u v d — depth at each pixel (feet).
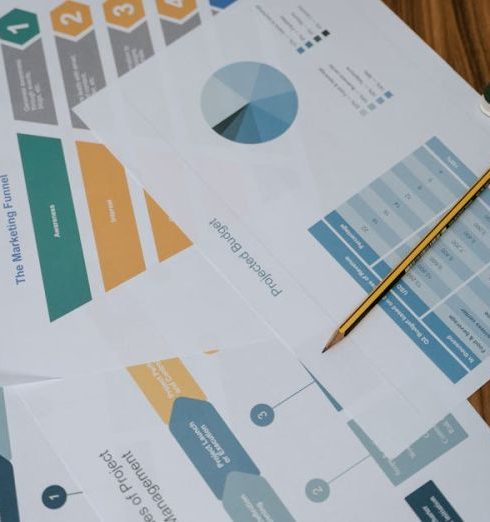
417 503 1.77
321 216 1.98
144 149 2.02
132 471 1.77
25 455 1.77
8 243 1.93
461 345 1.87
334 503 1.76
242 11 2.15
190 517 1.75
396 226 1.97
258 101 2.07
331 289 1.91
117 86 2.08
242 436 1.80
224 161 2.02
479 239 1.96
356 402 1.83
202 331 1.87
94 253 1.93
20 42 2.11
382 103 2.08
